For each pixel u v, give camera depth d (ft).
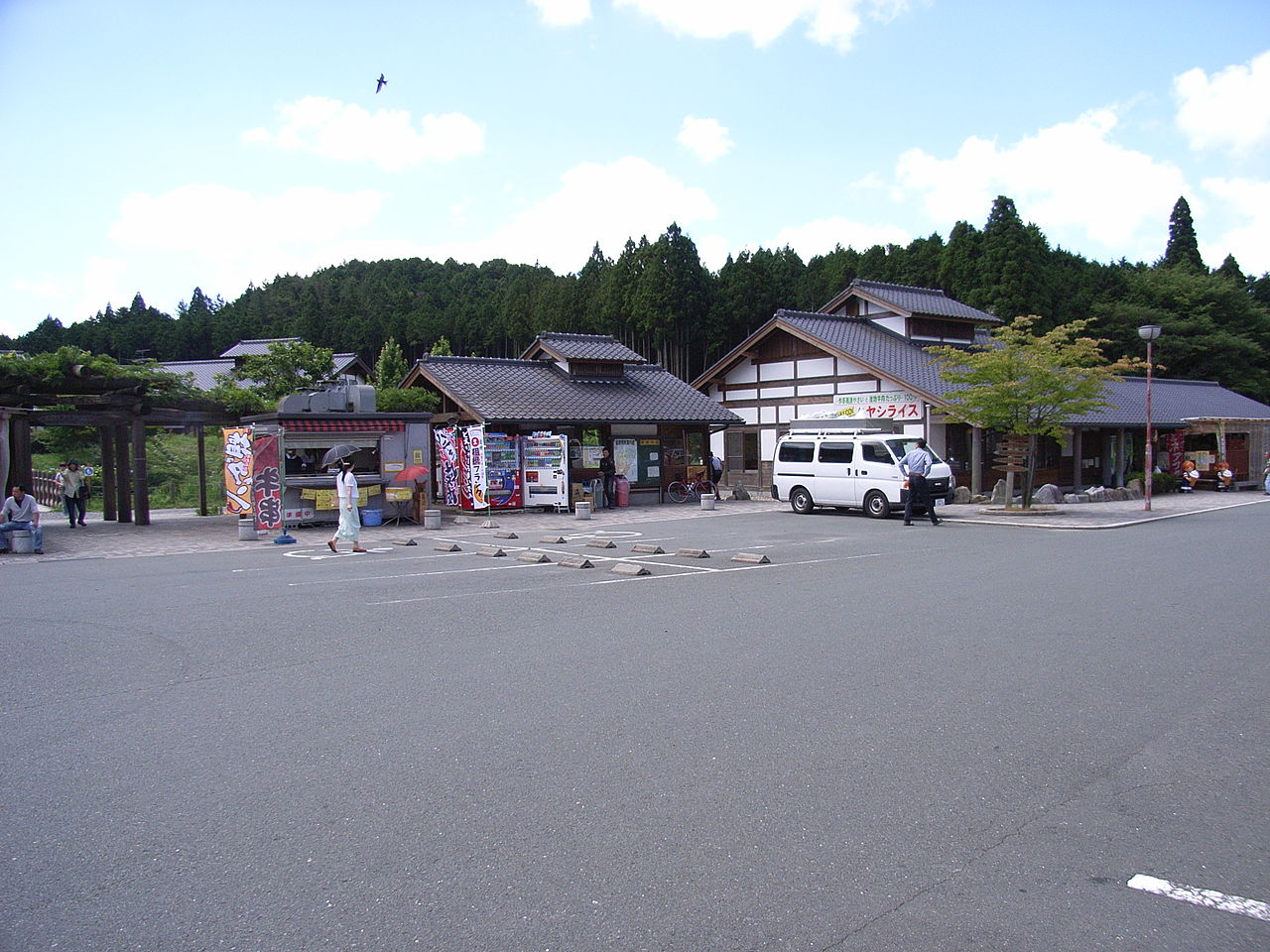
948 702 18.85
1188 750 16.05
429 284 256.52
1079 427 88.33
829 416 92.58
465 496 72.79
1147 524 62.03
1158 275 144.15
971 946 9.94
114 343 204.74
